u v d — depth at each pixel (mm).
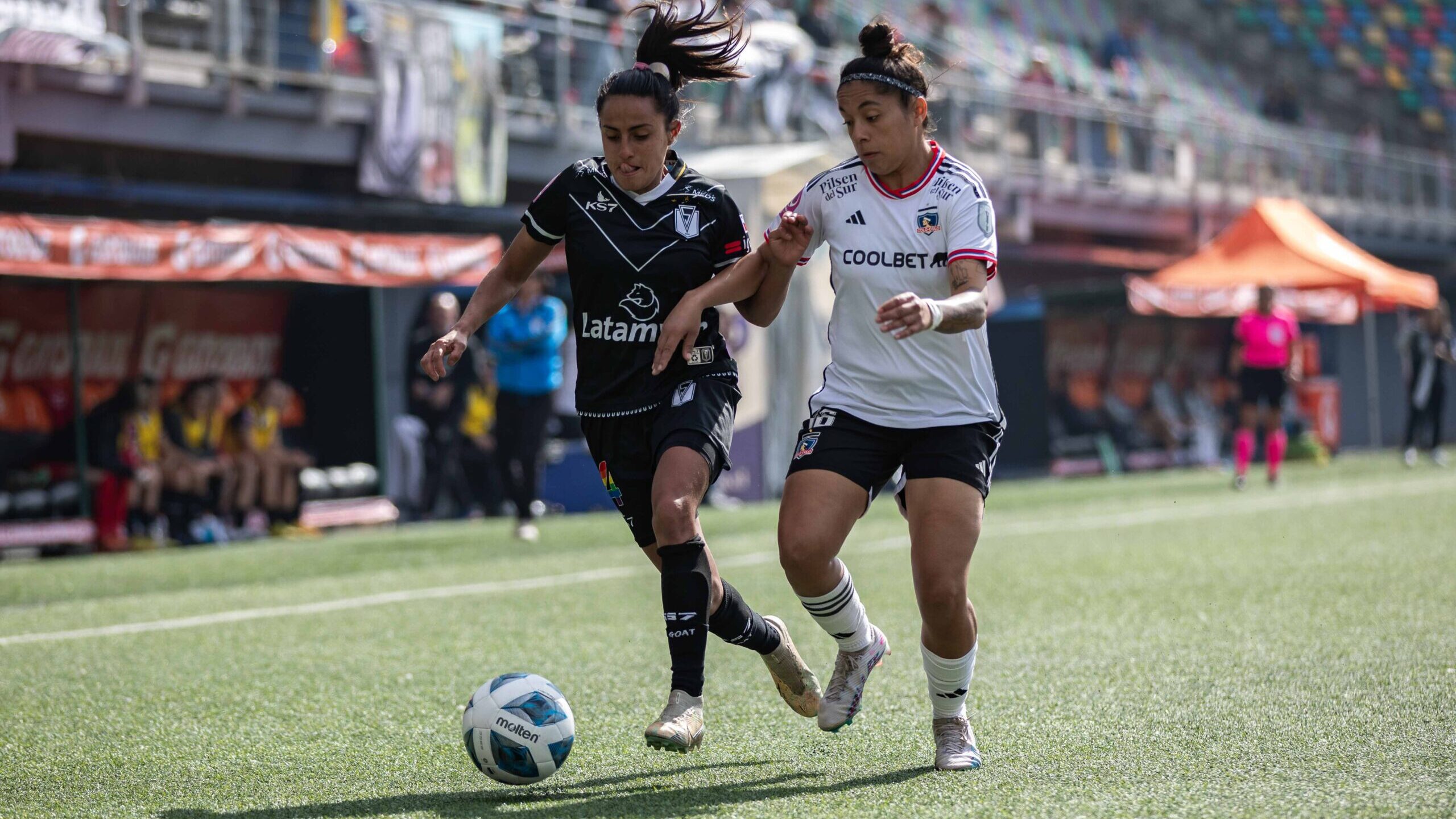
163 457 42500
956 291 12828
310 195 51594
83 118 43719
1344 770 12805
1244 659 18953
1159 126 83438
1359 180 98312
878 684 17875
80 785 13586
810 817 11570
